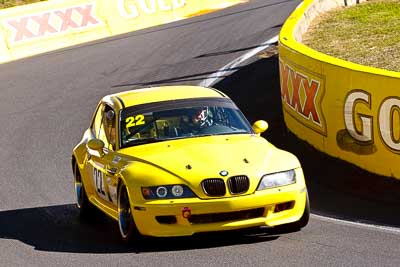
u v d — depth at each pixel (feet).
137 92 125.18
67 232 118.32
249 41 288.92
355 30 243.60
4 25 322.55
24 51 323.98
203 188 98.27
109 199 113.09
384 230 107.86
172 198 98.32
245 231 108.27
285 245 99.66
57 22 337.11
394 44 216.13
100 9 352.69
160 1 376.27
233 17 345.72
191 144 108.06
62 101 240.73
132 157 107.04
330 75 154.10
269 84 232.12
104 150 116.98
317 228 109.60
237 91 231.30
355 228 109.60
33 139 202.39
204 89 124.67
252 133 115.14
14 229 123.34
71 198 145.89
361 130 143.95
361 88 142.92
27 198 148.25
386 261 90.68
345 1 291.38
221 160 101.86
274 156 105.29
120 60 288.71
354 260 91.56
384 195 132.16
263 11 350.02
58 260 99.96
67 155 184.85
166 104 117.91
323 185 143.64
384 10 269.03
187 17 381.19
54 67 290.35
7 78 281.54
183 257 96.43
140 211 99.25
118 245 105.91
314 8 269.85
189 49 291.58
